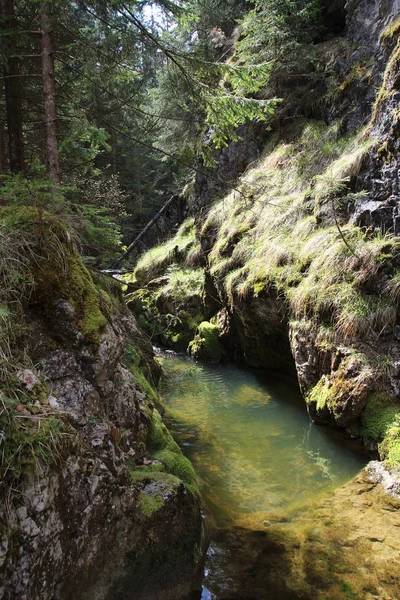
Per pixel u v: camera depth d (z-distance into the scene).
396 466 4.07
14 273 2.59
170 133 12.89
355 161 6.22
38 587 1.91
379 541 3.26
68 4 5.57
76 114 5.53
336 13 9.82
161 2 4.62
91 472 2.34
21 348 2.47
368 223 5.73
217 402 6.95
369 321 5.05
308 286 5.96
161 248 15.89
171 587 2.71
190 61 4.89
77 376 2.75
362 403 4.79
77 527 2.20
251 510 3.88
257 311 7.38
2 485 1.81
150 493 2.88
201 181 12.20
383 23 7.63
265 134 10.55
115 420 3.27
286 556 3.16
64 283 2.90
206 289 10.73
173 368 9.36
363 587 2.82
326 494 4.04
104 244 5.39
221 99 4.98
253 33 9.21
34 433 2.02
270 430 5.75
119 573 2.49
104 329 3.09
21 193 3.32
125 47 5.11
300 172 8.32
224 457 5.03
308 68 9.35
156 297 12.35
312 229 6.85
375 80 7.34
